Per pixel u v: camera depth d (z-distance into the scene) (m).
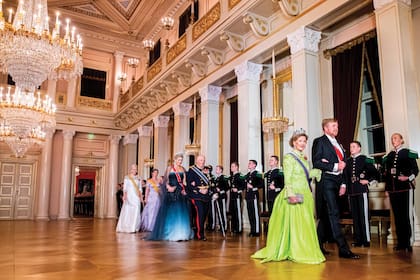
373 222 6.82
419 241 4.93
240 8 8.48
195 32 10.87
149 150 16.83
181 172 6.83
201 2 13.53
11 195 17.39
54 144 18.44
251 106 9.16
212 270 3.36
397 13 5.64
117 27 19.55
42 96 18.11
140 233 8.35
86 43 19.28
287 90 10.02
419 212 5.05
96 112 19.25
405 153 4.74
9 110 9.31
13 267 3.61
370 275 3.02
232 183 8.64
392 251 4.54
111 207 18.86
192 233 6.69
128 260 4.04
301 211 3.92
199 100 12.94
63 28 18.47
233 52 9.98
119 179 19.69
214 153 10.85
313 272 3.18
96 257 4.30
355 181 5.33
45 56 7.05
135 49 20.41
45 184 17.44
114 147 19.48
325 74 8.43
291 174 3.98
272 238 4.04
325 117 8.30
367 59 7.43
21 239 6.77
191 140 14.71
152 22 17.89
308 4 7.41
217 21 9.58
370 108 7.79
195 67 11.23
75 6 18.17
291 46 7.65
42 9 8.04
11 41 6.70
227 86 12.19
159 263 3.81
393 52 5.60
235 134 11.89
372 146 7.63
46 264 3.78
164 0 15.55
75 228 10.26
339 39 8.13
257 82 9.38
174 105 13.31
